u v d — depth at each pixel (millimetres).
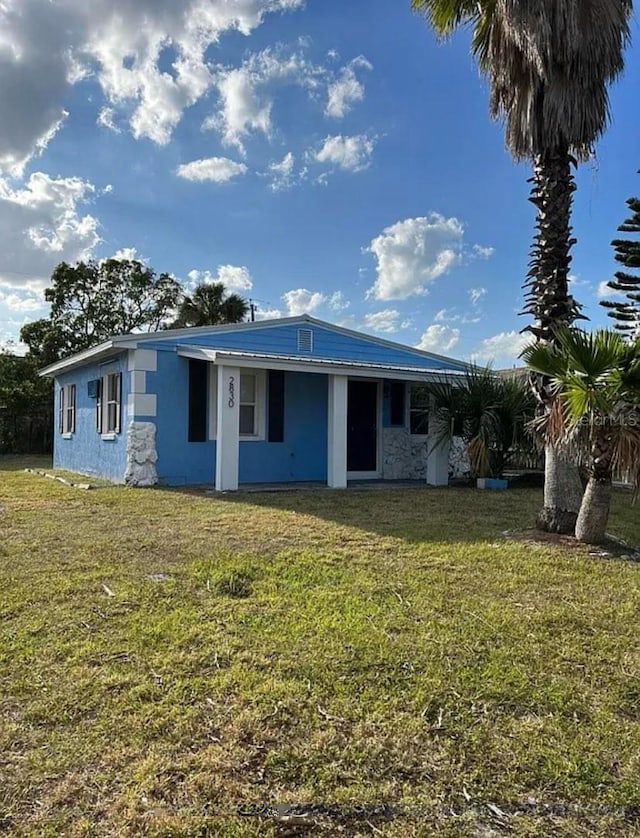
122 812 1987
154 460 11055
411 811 2021
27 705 2646
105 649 3238
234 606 3959
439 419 12242
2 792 2074
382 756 2326
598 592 4434
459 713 2650
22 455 22203
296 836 1899
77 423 14812
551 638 3512
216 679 2904
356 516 7688
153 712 2604
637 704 2764
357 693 2801
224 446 10219
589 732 2518
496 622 3738
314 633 3500
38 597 4105
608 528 7223
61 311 29703
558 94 6309
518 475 12320
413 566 5078
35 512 7844
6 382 22609
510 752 2361
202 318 28750
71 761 2254
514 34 6168
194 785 2133
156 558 5285
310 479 12836
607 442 5848
